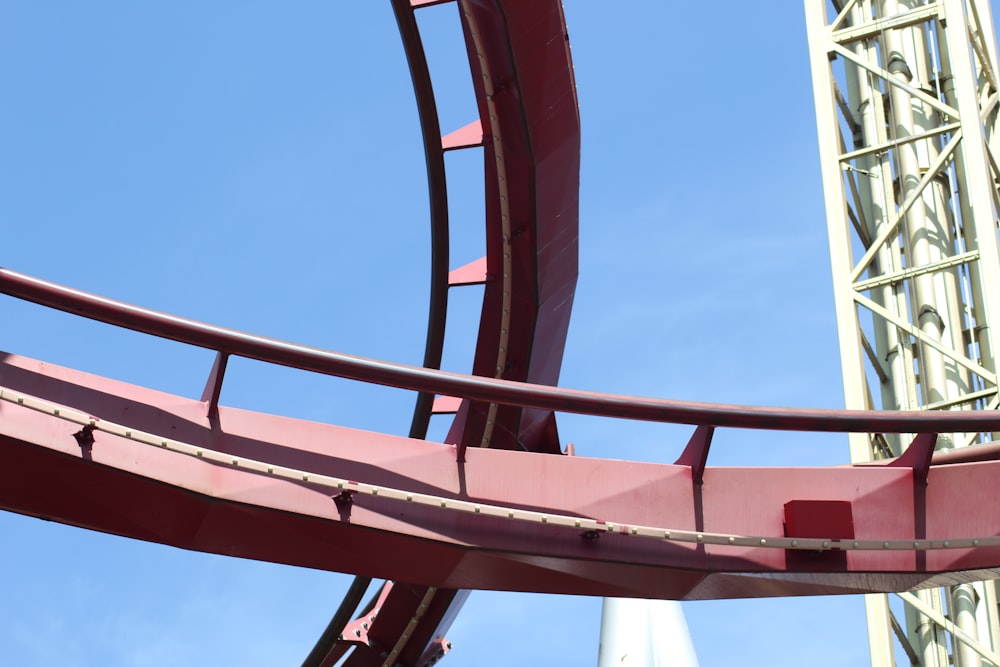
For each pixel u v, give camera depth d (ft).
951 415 42.60
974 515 45.78
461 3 73.05
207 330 40.60
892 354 65.77
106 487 42.29
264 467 42.11
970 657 58.49
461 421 45.96
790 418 42.55
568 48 74.69
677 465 46.42
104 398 42.47
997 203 69.97
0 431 40.45
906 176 68.90
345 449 44.65
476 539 44.37
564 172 78.18
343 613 80.07
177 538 44.29
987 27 73.97
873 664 57.88
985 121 73.67
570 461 45.91
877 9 73.56
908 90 68.08
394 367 41.55
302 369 41.50
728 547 45.27
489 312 81.46
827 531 44.73
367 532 43.80
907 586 46.32
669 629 67.31
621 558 44.68
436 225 78.07
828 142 68.39
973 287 66.23
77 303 39.52
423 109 75.25
